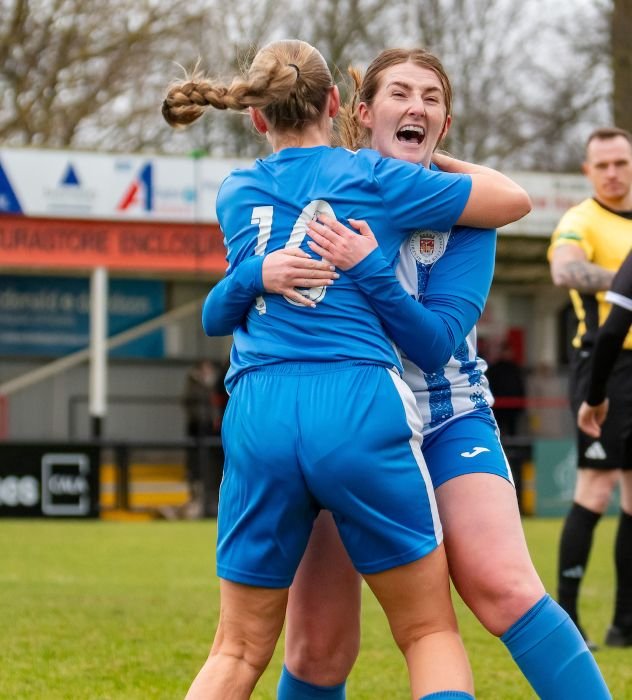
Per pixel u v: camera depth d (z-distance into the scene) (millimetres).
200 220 45188
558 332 56406
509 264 51219
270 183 9086
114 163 44500
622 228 17141
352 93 10406
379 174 9000
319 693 10102
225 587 8938
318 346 8711
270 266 8789
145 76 74688
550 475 43594
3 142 72812
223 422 9102
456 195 9070
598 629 17688
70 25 72312
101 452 40500
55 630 17109
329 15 79812
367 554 8703
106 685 13445
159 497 41844
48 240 44531
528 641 8797
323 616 10000
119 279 52344
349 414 8500
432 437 9484
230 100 8969
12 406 51000
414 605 8727
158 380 52688
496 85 84562
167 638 16500
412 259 9281
